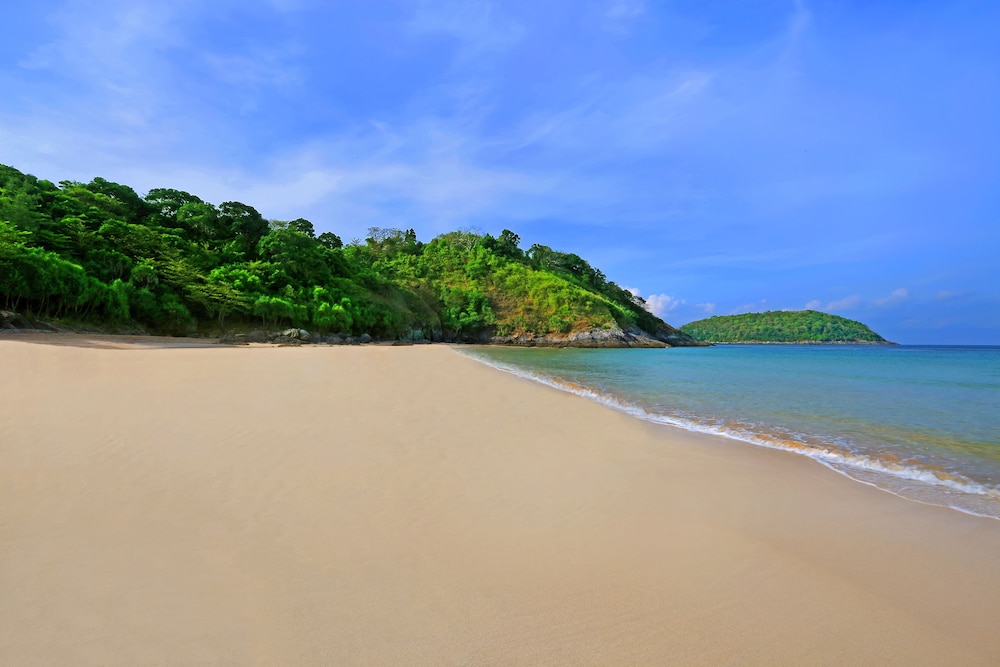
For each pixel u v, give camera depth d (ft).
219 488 13.69
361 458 17.29
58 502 12.17
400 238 436.35
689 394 43.16
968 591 9.25
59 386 29.91
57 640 6.88
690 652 7.18
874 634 7.79
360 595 8.42
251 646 6.93
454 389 38.01
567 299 347.15
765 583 9.35
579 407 31.63
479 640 7.27
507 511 12.83
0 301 112.06
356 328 232.73
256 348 116.88
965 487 16.05
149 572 8.91
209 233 219.20
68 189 183.42
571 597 8.63
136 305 143.74
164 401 26.45
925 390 48.91
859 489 15.64
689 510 13.30
